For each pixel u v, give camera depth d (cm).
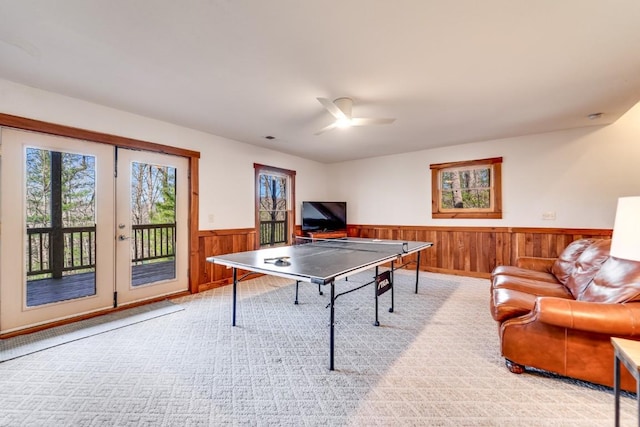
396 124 380
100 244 318
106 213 322
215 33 189
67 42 198
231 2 160
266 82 259
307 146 505
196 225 404
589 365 177
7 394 179
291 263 239
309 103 307
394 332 269
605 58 219
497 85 265
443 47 205
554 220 422
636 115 372
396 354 229
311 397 176
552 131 419
